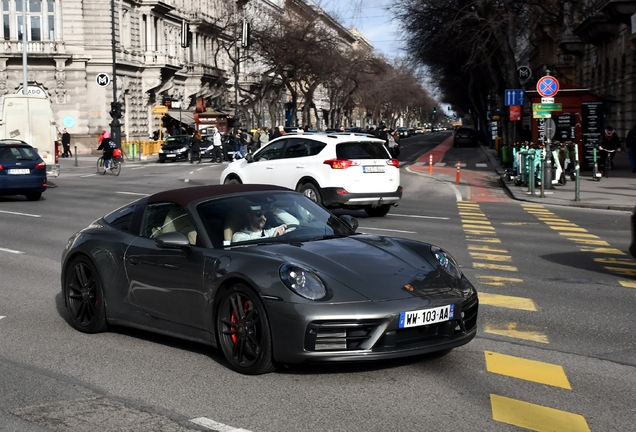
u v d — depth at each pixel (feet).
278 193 24.04
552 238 47.16
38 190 71.20
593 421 16.40
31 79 185.47
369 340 18.54
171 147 159.94
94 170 128.16
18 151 71.26
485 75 181.68
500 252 41.24
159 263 22.13
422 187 89.45
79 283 25.17
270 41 212.64
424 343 19.26
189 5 244.83
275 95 243.81
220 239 21.50
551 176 82.02
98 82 164.66
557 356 21.67
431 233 49.16
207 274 20.66
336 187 55.16
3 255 41.57
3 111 99.55
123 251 23.39
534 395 18.15
